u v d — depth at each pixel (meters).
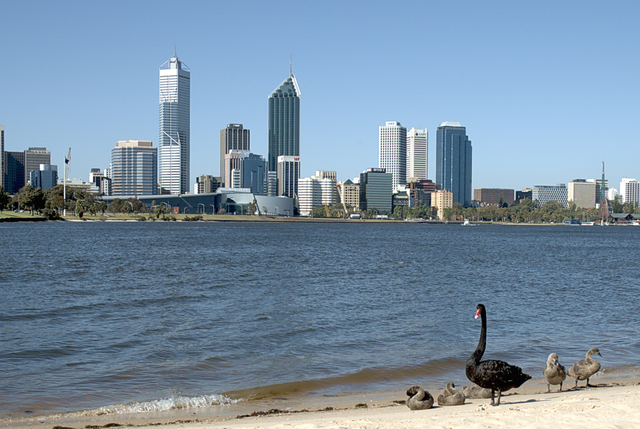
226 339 33.81
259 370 27.17
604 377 25.66
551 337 34.88
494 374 19.03
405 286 62.00
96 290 55.94
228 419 19.52
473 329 37.47
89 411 21.03
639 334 35.94
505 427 15.48
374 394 23.31
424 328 37.62
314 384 24.94
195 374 26.50
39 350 30.83
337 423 16.52
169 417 20.16
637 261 105.69
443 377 26.12
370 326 38.28
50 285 59.50
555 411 17.41
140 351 30.72
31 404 22.20
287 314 42.78
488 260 104.69
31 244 129.00
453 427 15.60
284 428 16.12
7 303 47.25
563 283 67.06
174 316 41.56
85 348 31.38
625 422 15.84
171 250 118.38
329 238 195.38
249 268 80.88
